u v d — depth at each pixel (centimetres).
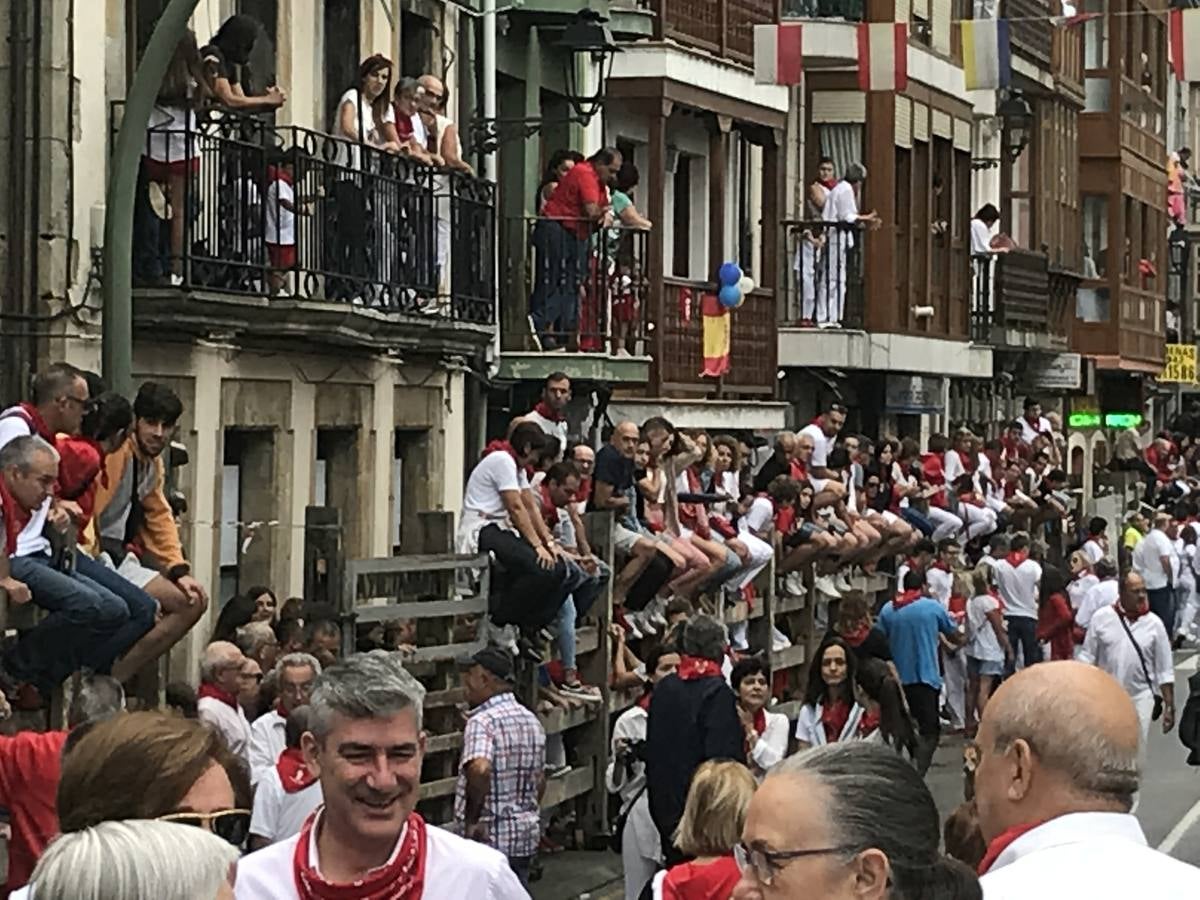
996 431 4412
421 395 2202
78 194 1599
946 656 2748
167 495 1577
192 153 1603
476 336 2127
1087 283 5247
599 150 2520
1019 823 613
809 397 3538
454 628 1648
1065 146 4872
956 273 3912
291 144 1858
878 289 3478
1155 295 5606
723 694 1416
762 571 2319
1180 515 4081
